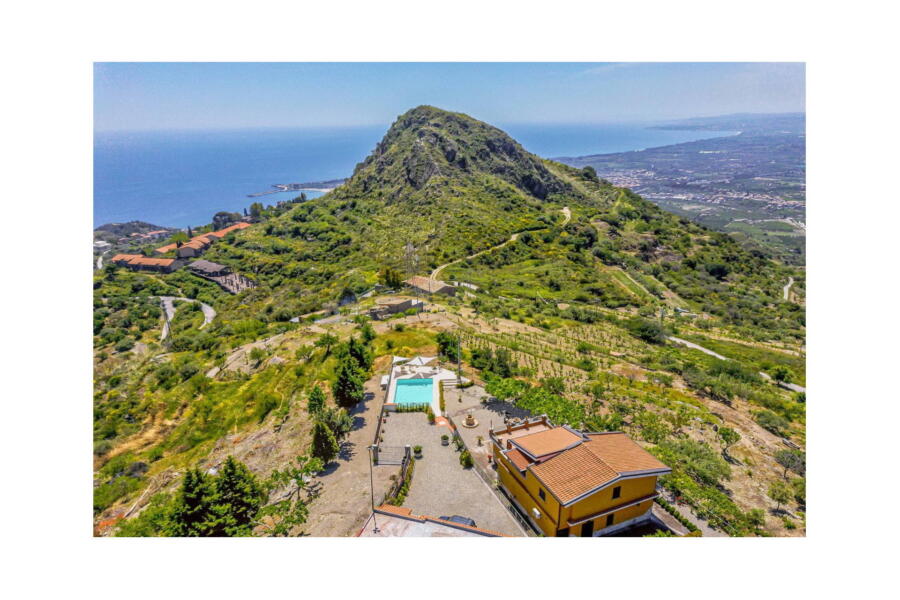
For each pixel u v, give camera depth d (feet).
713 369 253.65
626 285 489.26
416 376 188.24
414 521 109.29
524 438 123.65
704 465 136.26
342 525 109.50
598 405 177.17
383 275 411.13
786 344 350.43
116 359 360.89
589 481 105.70
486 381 183.73
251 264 638.12
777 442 167.94
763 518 118.21
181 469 165.89
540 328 294.87
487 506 120.47
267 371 226.38
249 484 115.24
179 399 220.02
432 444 147.33
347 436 152.56
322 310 388.37
